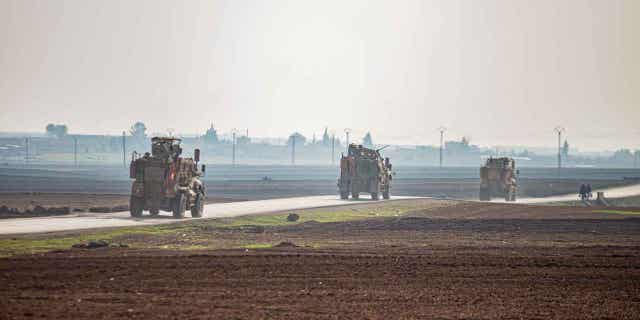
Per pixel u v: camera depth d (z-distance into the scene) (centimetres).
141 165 17088
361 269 9975
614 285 9306
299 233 15300
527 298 8400
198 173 18075
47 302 7519
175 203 16988
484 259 11125
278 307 7606
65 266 9519
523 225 17538
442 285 9038
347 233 15388
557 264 10775
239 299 7944
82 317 6944
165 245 12450
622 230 16700
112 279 8788
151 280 8812
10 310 7106
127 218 16500
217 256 10725
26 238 12275
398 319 7244
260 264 10119
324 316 7262
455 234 15400
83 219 16050
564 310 7838
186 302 7719
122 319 6912
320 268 9956
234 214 18438
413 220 18562
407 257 11175
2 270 9162
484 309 7781
